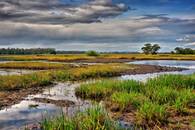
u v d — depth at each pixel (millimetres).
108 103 15406
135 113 13156
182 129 11211
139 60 94000
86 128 9961
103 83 21016
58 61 80438
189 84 21250
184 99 14664
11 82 23672
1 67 53625
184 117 12781
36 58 99188
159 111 12180
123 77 35594
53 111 14539
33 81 25578
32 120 12711
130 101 14398
